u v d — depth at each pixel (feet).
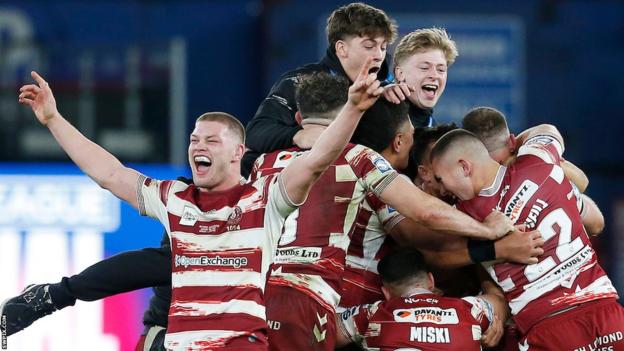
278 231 48.26
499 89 130.72
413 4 129.70
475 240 52.90
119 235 103.86
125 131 121.08
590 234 59.00
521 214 52.60
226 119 48.85
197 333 46.91
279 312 51.78
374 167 51.67
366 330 53.72
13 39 131.85
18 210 103.76
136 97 122.21
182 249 47.98
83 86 121.49
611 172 133.59
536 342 52.03
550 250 52.31
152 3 135.13
